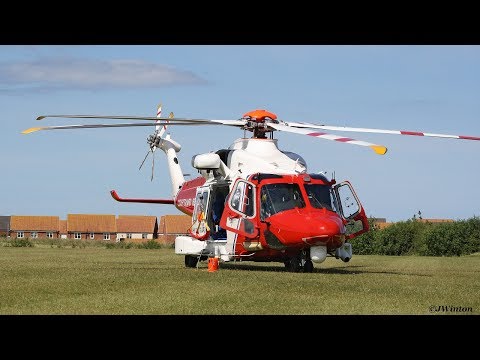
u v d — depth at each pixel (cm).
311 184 3450
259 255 3594
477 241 8344
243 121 3738
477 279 3008
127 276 2977
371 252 8875
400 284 2667
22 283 2648
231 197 3534
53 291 2369
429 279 2973
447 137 3288
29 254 6278
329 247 3350
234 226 3547
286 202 3403
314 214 3319
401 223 8950
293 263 3481
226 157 3841
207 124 3638
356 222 3550
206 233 3825
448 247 8375
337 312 1923
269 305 2045
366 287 2516
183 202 4625
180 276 2981
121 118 3378
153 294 2286
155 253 6681
